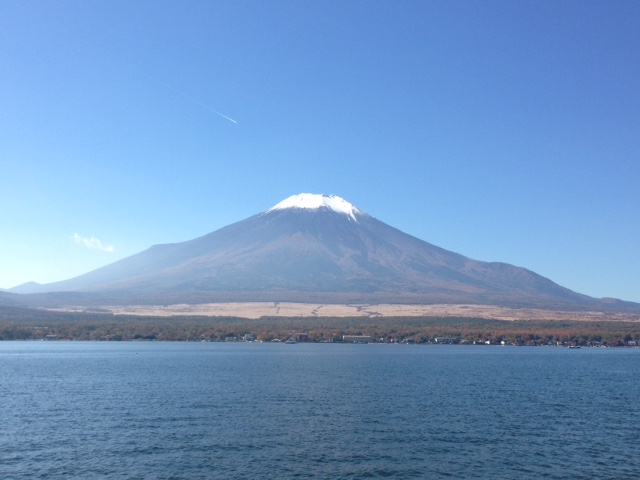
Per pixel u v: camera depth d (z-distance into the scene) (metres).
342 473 62.19
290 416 89.81
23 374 151.75
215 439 74.94
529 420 88.88
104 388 122.69
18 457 66.62
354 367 173.00
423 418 89.31
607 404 105.75
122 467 63.16
